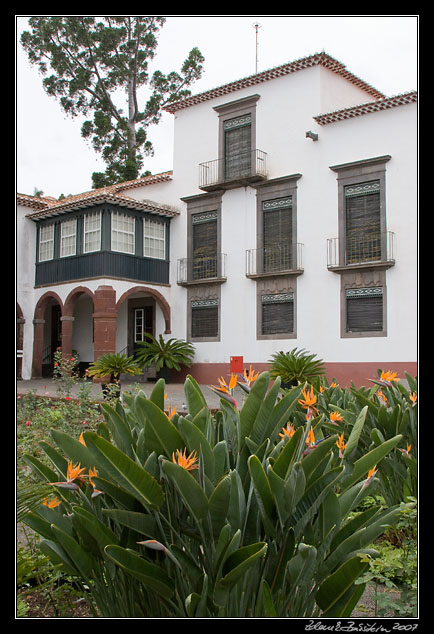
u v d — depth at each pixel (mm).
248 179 20266
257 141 20594
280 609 2264
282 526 2225
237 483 2225
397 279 17312
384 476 3924
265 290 20156
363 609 2947
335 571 2262
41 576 3299
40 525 2508
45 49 30766
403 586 2846
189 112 22859
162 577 2152
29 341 23781
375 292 17719
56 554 2391
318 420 2725
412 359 16953
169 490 2285
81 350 26609
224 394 2588
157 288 22734
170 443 2271
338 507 2311
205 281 21531
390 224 17516
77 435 6676
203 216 22328
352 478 2600
